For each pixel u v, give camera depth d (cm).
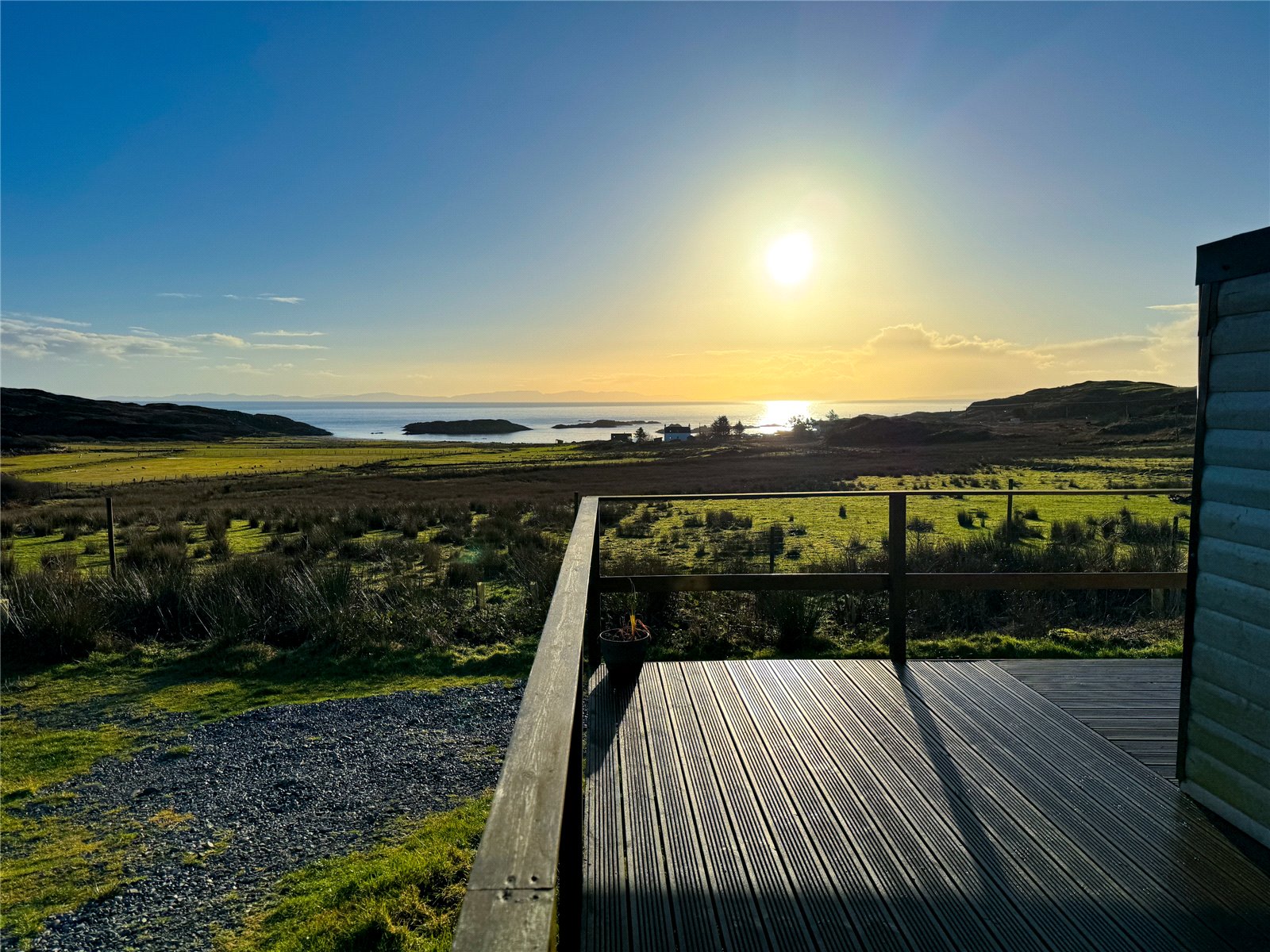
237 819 498
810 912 205
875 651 681
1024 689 376
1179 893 211
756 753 303
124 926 392
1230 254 235
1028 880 218
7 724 657
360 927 362
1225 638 247
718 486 2748
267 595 922
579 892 182
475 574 1079
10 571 1083
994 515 1639
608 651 384
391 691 711
